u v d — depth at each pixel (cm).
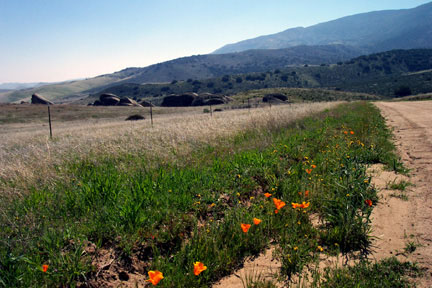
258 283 258
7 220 359
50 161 675
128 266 292
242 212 375
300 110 1831
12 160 744
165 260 296
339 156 611
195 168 569
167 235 331
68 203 398
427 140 873
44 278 257
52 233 316
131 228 332
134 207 354
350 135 891
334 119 1414
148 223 348
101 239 321
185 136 948
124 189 445
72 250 297
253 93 9544
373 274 266
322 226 365
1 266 263
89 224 346
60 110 6006
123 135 1134
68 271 268
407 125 1238
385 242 326
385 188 490
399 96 11194
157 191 434
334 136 852
